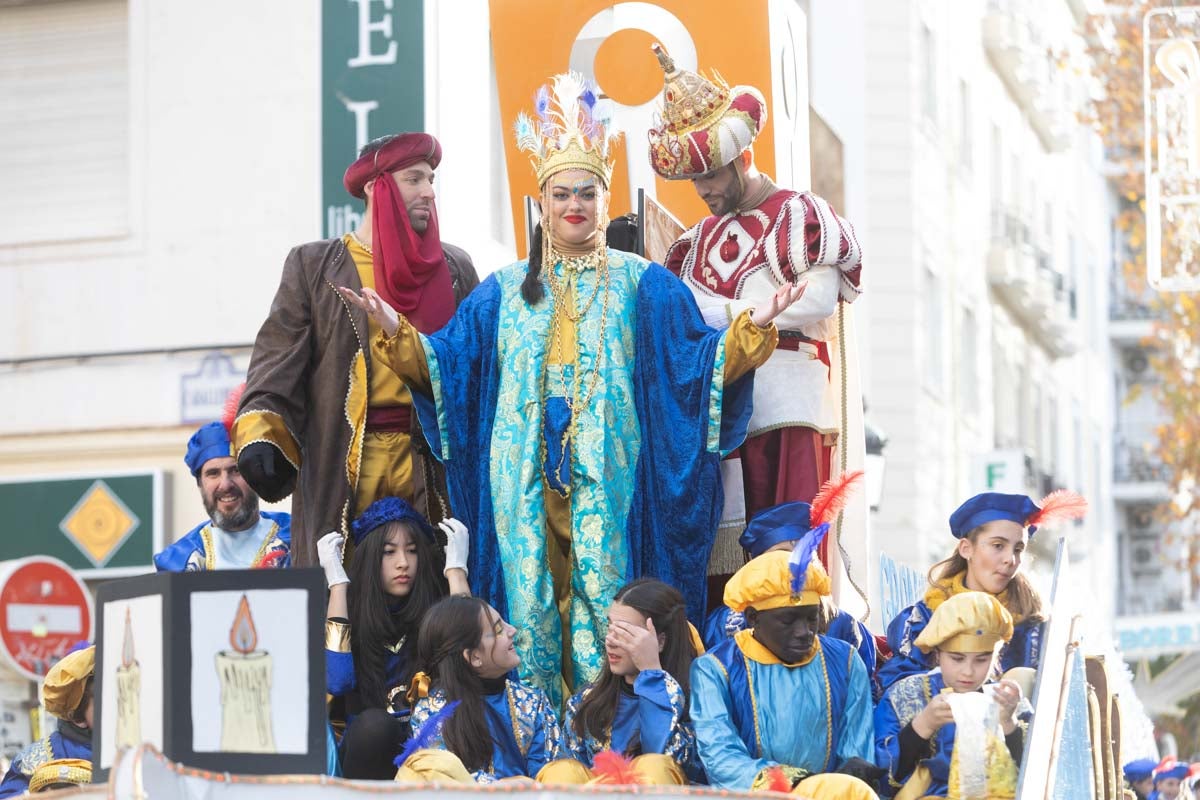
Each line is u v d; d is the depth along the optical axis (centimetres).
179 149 3356
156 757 970
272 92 3300
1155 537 9338
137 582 1080
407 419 1530
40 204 3444
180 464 3338
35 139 3450
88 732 1532
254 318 3309
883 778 1315
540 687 1423
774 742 1305
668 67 1543
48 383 3394
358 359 1513
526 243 1894
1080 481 8175
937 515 5478
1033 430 7119
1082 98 7675
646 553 1455
